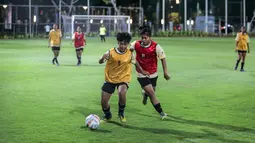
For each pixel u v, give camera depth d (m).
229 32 79.62
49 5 71.75
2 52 37.41
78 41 26.55
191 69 24.67
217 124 11.47
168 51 40.34
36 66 25.73
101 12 75.38
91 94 15.90
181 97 15.41
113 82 11.24
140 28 11.93
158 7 79.44
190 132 10.64
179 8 80.50
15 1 71.75
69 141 9.81
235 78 20.78
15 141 9.79
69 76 21.08
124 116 11.85
